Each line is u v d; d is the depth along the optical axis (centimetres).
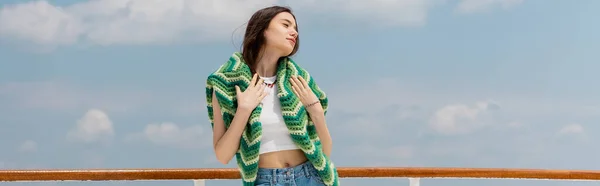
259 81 204
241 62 210
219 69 210
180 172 255
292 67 213
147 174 253
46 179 247
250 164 198
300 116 203
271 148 202
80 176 249
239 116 195
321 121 209
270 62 212
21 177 245
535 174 278
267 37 208
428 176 275
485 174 277
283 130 204
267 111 204
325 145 212
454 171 276
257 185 201
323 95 219
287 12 212
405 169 273
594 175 279
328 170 204
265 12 209
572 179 279
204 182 259
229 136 197
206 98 216
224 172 257
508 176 278
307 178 203
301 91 208
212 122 217
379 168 271
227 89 205
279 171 200
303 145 200
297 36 217
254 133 197
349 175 267
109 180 252
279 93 204
